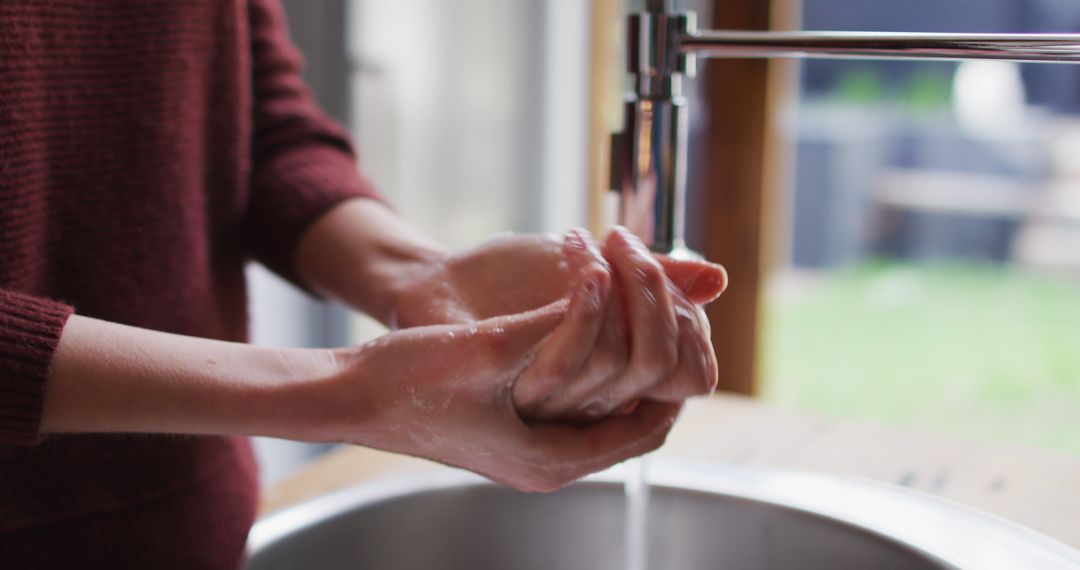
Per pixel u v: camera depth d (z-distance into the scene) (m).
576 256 0.96
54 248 1.06
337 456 1.40
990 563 1.10
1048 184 7.14
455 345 0.91
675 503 1.26
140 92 1.08
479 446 0.94
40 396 0.91
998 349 5.95
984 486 1.30
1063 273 7.12
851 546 1.18
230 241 1.24
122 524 1.10
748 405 1.53
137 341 0.94
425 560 1.25
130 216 1.09
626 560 1.27
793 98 6.81
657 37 1.07
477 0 2.97
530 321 0.91
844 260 7.19
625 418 0.96
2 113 0.98
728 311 2.83
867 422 1.48
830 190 6.98
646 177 1.09
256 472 1.24
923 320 6.46
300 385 0.93
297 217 1.22
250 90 1.25
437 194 2.99
